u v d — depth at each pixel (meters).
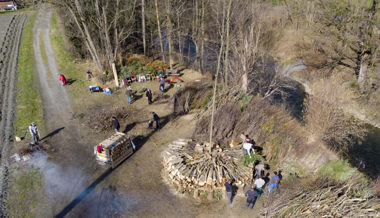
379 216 9.16
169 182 12.44
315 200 10.33
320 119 14.84
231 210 10.97
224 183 11.15
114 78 23.59
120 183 12.30
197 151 13.43
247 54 18.56
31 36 34.88
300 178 12.49
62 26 32.34
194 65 30.28
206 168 12.27
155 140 15.73
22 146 14.42
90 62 27.62
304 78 29.25
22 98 19.81
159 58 30.80
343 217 9.37
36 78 23.34
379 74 25.06
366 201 9.83
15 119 17.05
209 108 18.08
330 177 12.18
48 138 15.28
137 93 21.47
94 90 21.45
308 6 32.66
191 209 11.01
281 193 11.44
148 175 12.88
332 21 23.39
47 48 30.84
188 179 11.75
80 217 10.39
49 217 10.32
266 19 37.09
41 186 11.82
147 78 23.78
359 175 12.55
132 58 25.25
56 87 21.89
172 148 13.73
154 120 16.70
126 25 27.61
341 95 23.03
